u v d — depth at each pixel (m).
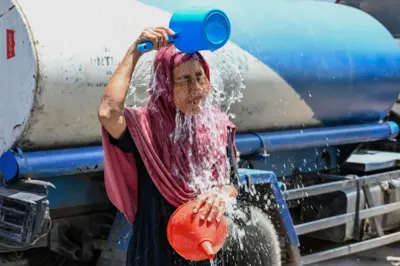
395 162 6.33
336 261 6.20
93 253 4.54
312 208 5.77
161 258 2.79
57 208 4.18
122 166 2.81
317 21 5.61
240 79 4.76
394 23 7.09
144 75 4.09
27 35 3.80
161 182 2.74
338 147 6.03
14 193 3.69
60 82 3.85
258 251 4.18
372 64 5.81
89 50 3.98
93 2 4.21
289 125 5.38
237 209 4.13
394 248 6.71
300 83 5.22
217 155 2.81
